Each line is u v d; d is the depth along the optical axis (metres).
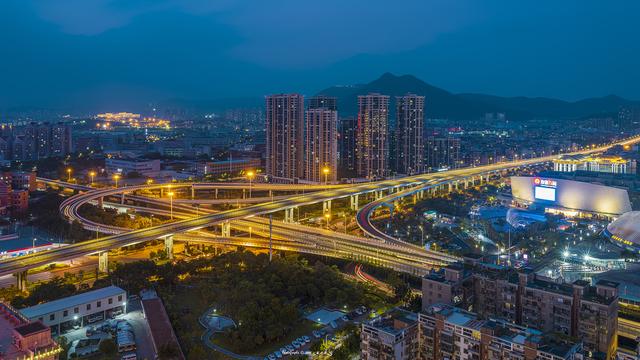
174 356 198.75
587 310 199.88
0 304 159.25
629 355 170.25
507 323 183.00
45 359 132.12
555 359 158.12
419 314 189.88
